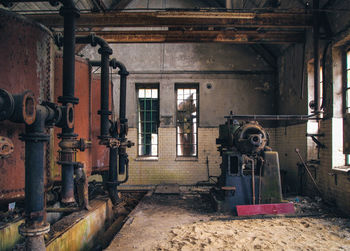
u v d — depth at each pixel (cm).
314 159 671
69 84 306
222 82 941
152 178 916
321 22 589
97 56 945
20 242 362
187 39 719
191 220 504
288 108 817
